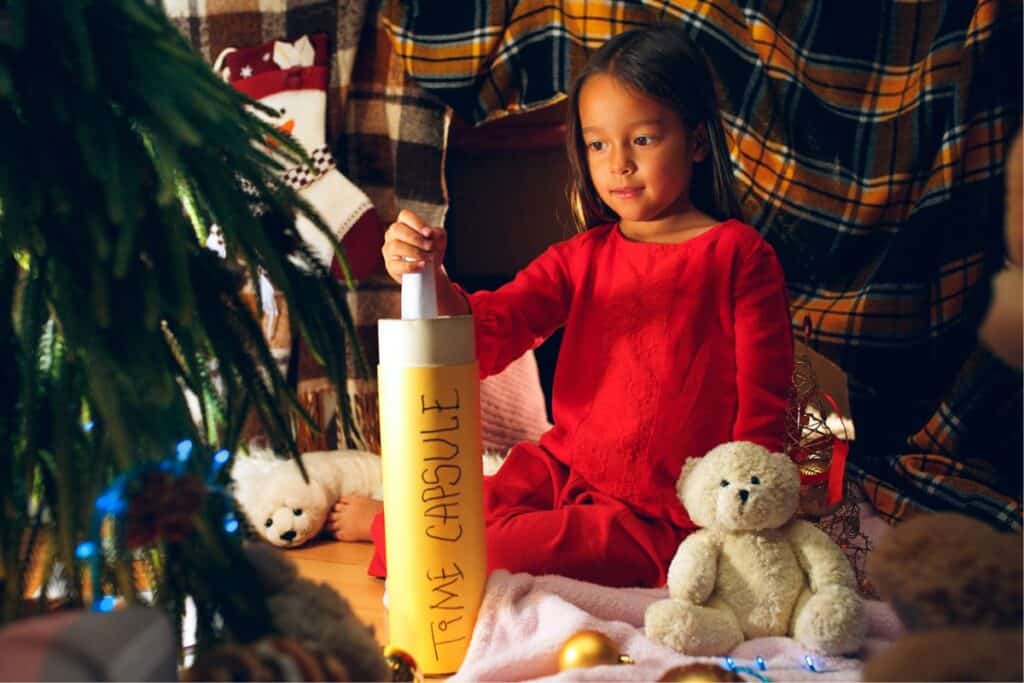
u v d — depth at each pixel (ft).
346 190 5.61
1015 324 1.86
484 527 2.97
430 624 2.89
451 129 6.39
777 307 3.98
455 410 2.84
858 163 5.40
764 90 5.42
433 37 5.74
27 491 1.89
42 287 1.89
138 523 1.67
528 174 6.44
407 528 2.86
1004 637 1.43
